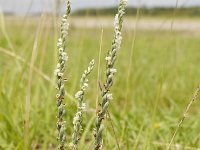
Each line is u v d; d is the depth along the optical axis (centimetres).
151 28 550
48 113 326
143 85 518
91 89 475
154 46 669
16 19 617
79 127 112
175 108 386
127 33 399
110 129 296
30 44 436
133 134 289
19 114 318
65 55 108
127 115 345
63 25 108
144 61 657
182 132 302
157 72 593
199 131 314
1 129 289
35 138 290
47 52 558
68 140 291
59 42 108
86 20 432
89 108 338
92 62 107
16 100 341
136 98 462
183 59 668
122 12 97
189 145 275
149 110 396
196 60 846
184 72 613
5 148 262
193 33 1509
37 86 379
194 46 1089
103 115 100
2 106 316
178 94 472
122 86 488
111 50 97
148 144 249
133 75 522
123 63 659
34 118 307
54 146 296
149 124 324
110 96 99
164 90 462
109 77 98
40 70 376
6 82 403
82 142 256
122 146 267
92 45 927
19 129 287
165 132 314
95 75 526
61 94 110
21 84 391
